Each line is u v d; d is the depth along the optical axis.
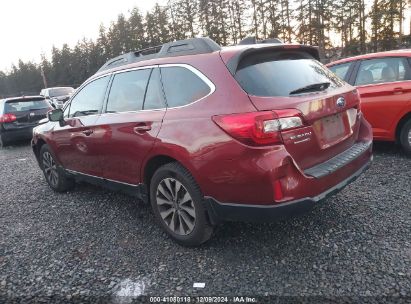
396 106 5.45
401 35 37.12
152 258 3.37
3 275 3.31
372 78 5.78
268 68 3.11
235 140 2.80
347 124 3.48
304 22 40.91
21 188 6.09
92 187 5.66
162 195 3.56
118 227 4.10
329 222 3.70
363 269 2.90
